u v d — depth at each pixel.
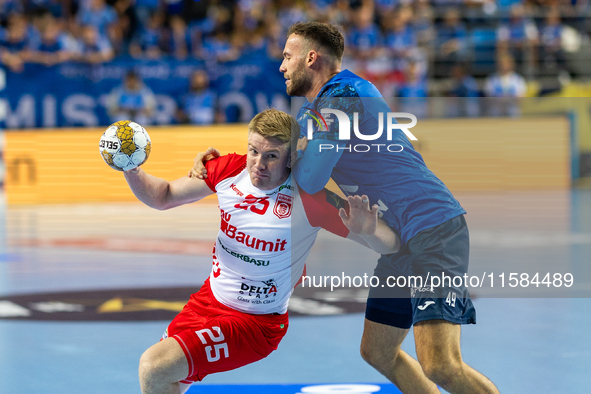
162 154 24.72
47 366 7.71
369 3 30.33
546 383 7.22
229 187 5.32
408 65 27.14
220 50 28.41
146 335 8.95
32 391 6.92
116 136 5.14
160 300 10.95
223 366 5.08
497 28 29.44
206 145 24.91
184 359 4.92
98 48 27.33
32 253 15.73
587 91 29.70
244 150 25.00
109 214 23.05
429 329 5.27
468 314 5.43
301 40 5.84
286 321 5.53
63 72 24.80
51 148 25.06
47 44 26.05
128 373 7.47
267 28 29.05
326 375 7.45
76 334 8.98
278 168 5.10
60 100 24.95
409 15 29.67
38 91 24.78
